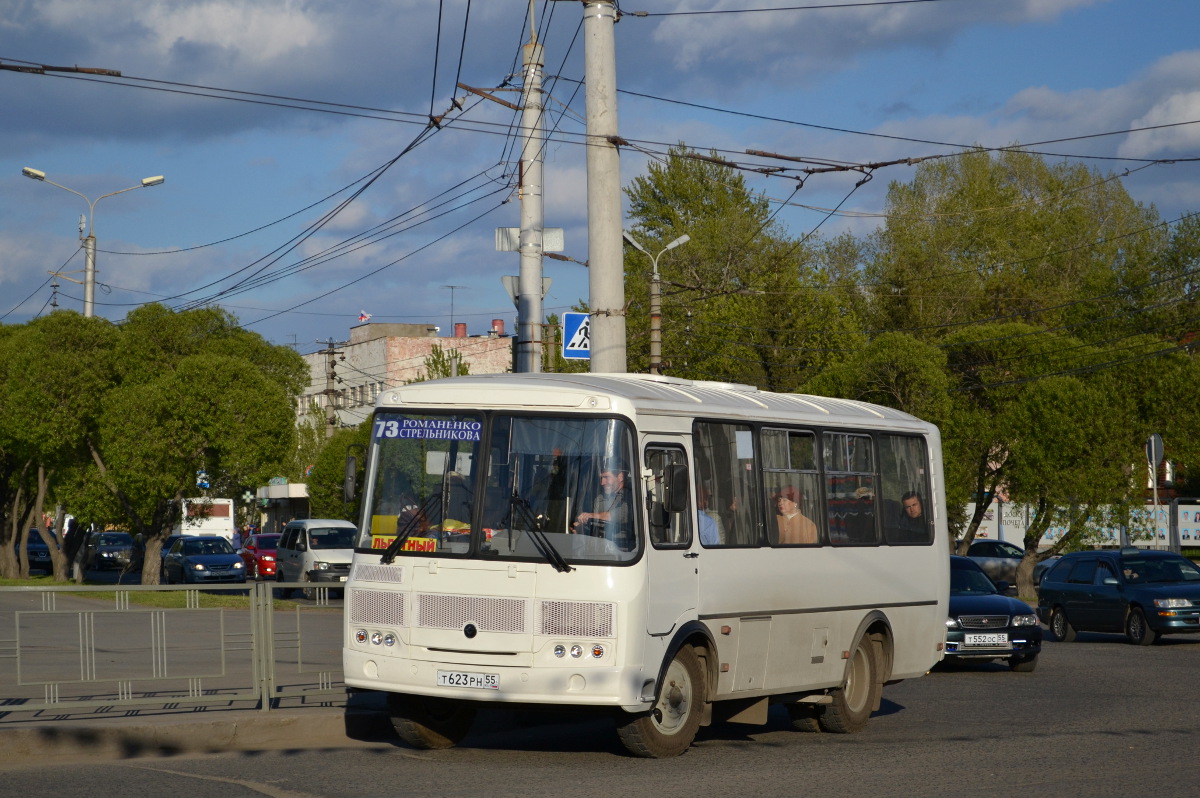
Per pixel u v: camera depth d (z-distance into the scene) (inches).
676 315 2249.0
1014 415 1460.4
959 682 695.7
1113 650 898.1
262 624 464.1
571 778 374.9
